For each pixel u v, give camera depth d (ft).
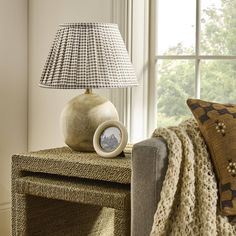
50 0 11.68
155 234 7.13
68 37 9.11
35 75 11.98
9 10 11.64
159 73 10.87
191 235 7.37
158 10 10.82
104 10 10.94
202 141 7.84
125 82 9.11
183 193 7.38
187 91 10.60
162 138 7.57
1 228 11.78
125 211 7.98
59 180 8.95
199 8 10.39
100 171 8.32
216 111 7.86
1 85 11.59
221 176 7.60
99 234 10.48
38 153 9.26
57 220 9.65
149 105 10.96
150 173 7.26
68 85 8.96
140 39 10.77
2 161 11.73
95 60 8.95
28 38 12.00
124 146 8.79
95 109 9.19
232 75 10.12
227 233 7.37
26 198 9.05
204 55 10.39
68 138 9.34
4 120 11.71
